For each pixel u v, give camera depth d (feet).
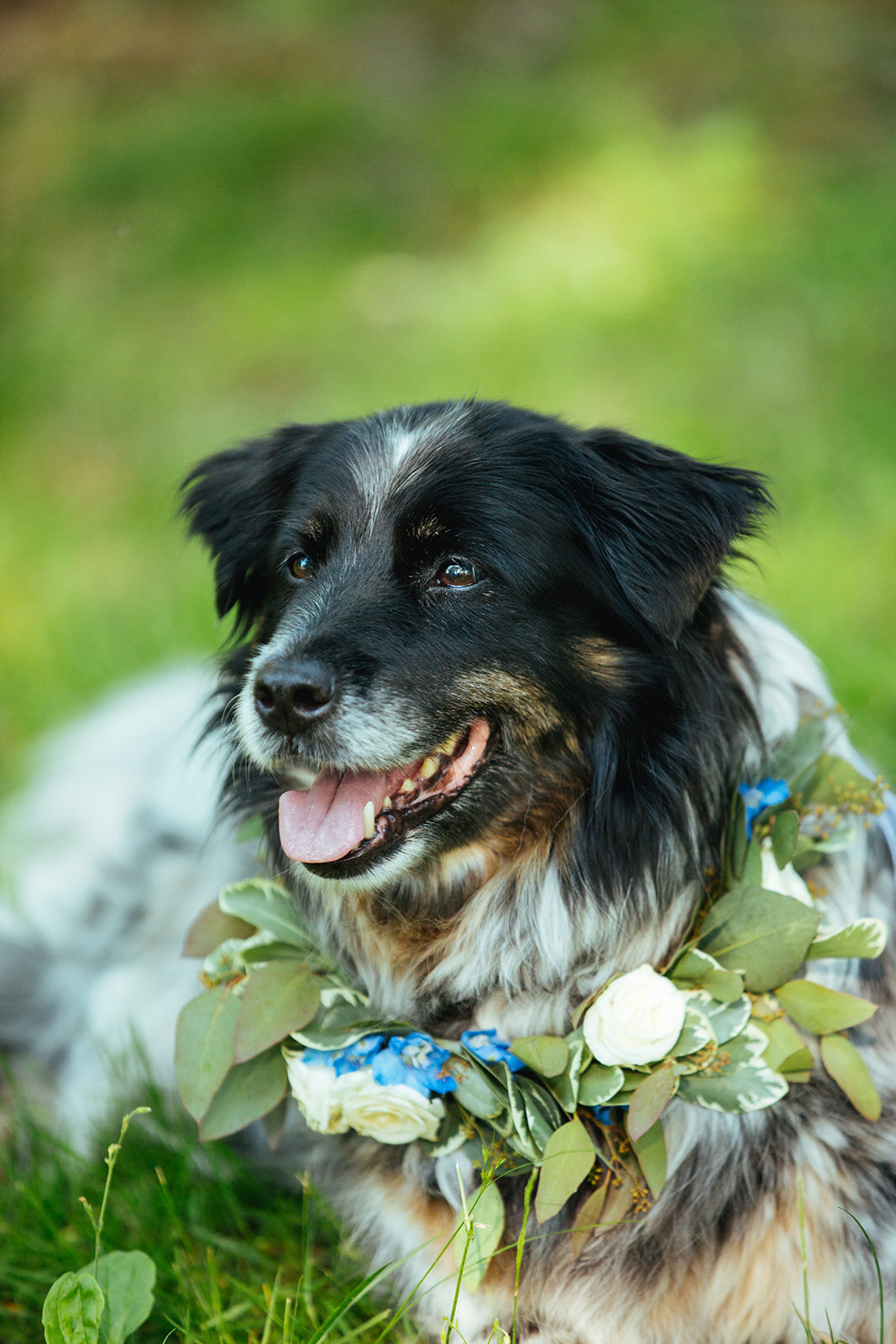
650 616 8.47
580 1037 8.34
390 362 28.53
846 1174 8.37
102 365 30.96
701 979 8.34
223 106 40.96
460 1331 8.52
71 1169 10.50
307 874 8.97
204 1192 10.05
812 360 25.67
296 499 9.86
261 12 46.78
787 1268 8.34
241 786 9.94
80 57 46.57
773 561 19.21
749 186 31.71
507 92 38.09
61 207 37.88
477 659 8.77
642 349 26.96
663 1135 8.20
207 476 11.18
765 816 8.91
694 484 8.89
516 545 8.80
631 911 8.90
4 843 15.06
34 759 16.66
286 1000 8.44
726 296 28.02
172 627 20.74
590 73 39.42
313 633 8.73
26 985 13.26
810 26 40.24
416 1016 9.39
